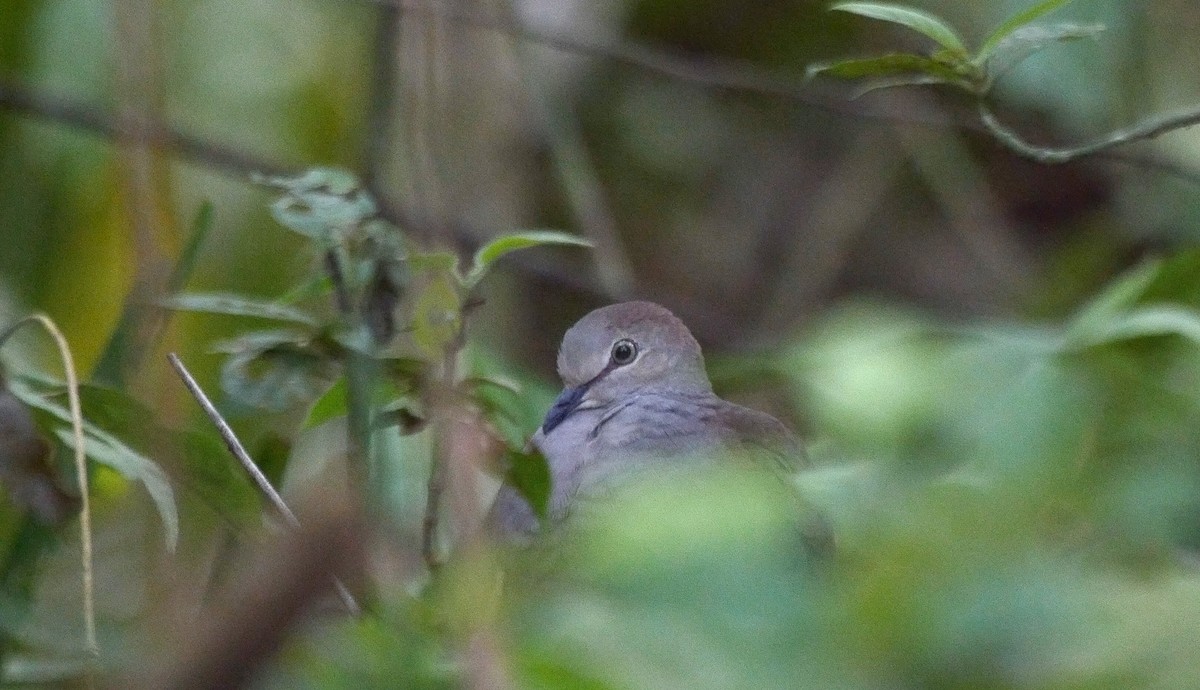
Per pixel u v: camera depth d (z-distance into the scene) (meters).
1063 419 6.71
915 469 6.78
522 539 7.19
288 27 11.25
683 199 15.64
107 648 5.68
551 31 12.65
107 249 10.12
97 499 7.35
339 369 6.15
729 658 3.57
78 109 10.09
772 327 14.95
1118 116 12.34
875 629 3.63
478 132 8.98
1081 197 15.76
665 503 3.77
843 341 7.59
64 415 5.96
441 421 5.68
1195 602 3.67
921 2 12.96
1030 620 3.67
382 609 4.41
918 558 3.75
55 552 6.40
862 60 6.35
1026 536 3.93
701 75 11.43
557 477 7.77
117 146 9.34
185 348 9.29
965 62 6.33
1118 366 6.99
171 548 5.71
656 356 9.27
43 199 10.38
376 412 5.86
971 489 4.71
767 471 6.57
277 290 10.58
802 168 15.70
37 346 9.94
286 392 6.18
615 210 15.53
